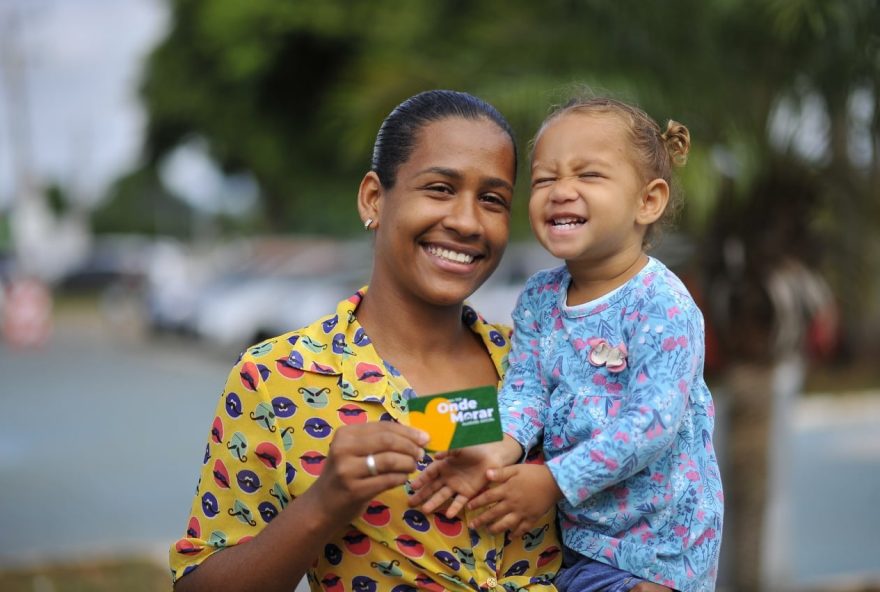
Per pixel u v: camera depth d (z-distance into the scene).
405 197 2.16
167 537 6.98
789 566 6.59
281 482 2.06
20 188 29.84
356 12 15.37
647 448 2.11
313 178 18.31
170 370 15.59
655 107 4.93
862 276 5.45
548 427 2.28
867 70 4.79
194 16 18.14
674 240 5.34
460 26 12.03
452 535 2.09
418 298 2.23
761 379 5.50
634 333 2.22
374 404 2.11
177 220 56.75
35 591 5.82
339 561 2.07
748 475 5.63
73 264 34.09
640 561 2.20
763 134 5.10
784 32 4.65
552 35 5.25
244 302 16.64
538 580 2.22
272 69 16.67
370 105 5.71
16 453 9.63
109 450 9.73
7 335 20.22
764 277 5.23
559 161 2.32
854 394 13.08
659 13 4.96
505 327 2.54
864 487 9.00
